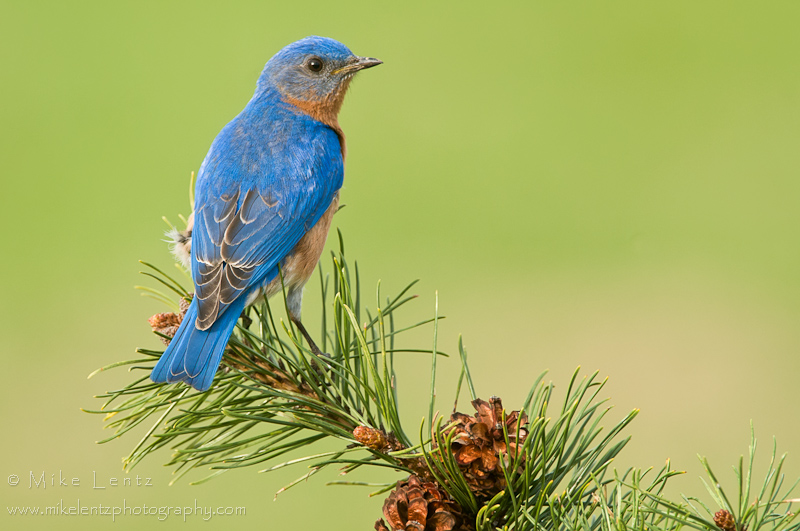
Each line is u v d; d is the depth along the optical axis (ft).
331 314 49.24
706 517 41.50
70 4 89.97
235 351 27.32
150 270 64.85
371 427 22.52
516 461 19.47
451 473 19.99
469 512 21.08
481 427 20.74
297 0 91.86
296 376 25.91
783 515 18.61
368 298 62.75
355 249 67.97
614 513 18.48
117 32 87.20
